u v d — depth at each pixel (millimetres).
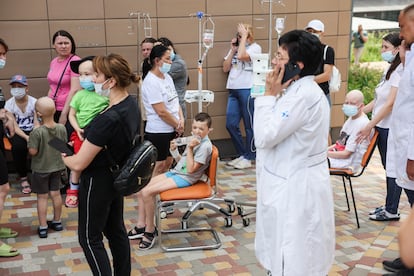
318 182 2279
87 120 3783
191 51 5551
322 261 2342
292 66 2166
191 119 5629
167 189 3500
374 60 7367
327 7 5984
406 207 4352
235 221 4016
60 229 3842
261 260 2398
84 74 3609
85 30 5121
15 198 4551
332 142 6344
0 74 4934
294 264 2236
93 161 2506
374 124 3740
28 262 3330
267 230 2322
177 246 3555
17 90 4555
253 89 3029
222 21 5598
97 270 2584
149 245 3518
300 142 2213
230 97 5562
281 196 2238
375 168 5598
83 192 2557
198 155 3539
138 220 3703
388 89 3748
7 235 3699
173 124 3654
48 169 3633
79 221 2609
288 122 2145
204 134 3568
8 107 4703
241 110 5531
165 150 3723
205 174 3738
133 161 2473
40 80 5078
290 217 2227
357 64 7324
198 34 5543
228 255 3430
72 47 4691
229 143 5957
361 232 3809
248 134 5559
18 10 4859
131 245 3574
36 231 3834
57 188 3766
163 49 3555
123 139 2490
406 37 2850
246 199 4516
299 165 2232
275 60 2217
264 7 5727
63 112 4559
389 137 3596
